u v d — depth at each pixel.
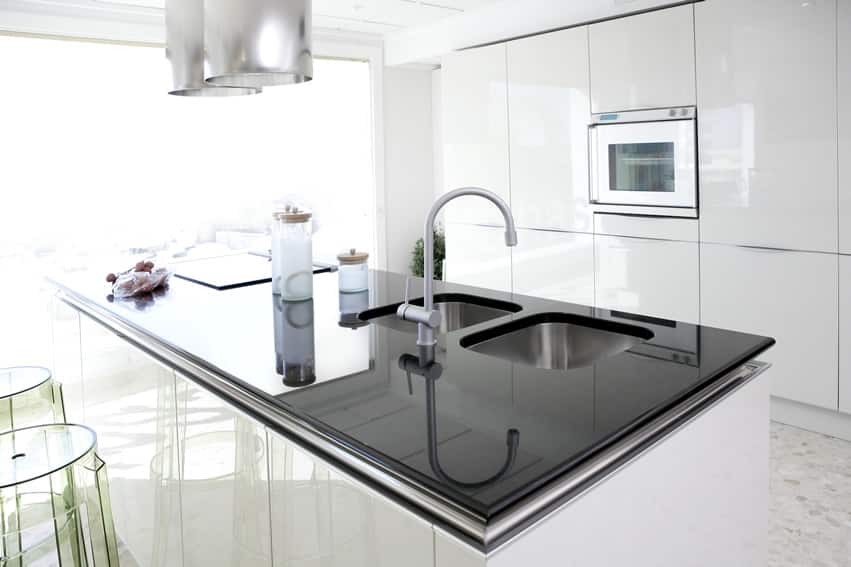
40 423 2.46
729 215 3.59
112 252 5.07
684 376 1.47
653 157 3.89
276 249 2.49
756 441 1.71
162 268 2.84
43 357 4.77
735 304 3.63
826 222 3.23
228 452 1.66
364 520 1.20
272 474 1.47
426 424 1.26
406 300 1.83
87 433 1.97
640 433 1.25
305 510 1.37
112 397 2.41
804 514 2.66
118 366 2.32
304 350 1.80
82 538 1.98
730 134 3.54
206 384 1.73
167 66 2.17
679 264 3.85
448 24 5.41
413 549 1.09
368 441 1.19
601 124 4.13
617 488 1.20
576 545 1.11
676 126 3.75
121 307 2.43
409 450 1.15
